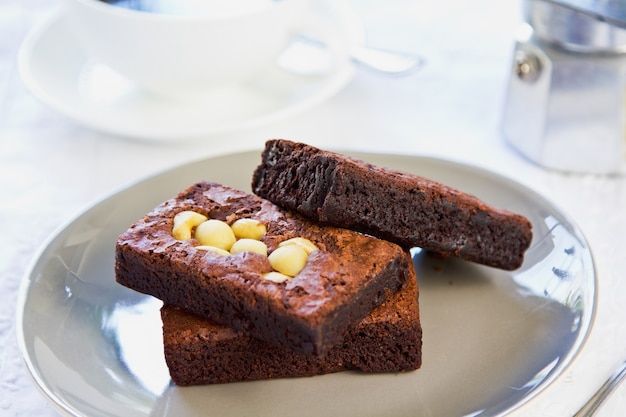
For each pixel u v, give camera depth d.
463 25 0.66
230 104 0.56
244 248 0.40
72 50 0.59
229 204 0.43
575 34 0.49
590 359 0.41
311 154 0.42
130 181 0.49
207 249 0.40
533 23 0.51
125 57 0.53
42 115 0.57
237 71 0.55
